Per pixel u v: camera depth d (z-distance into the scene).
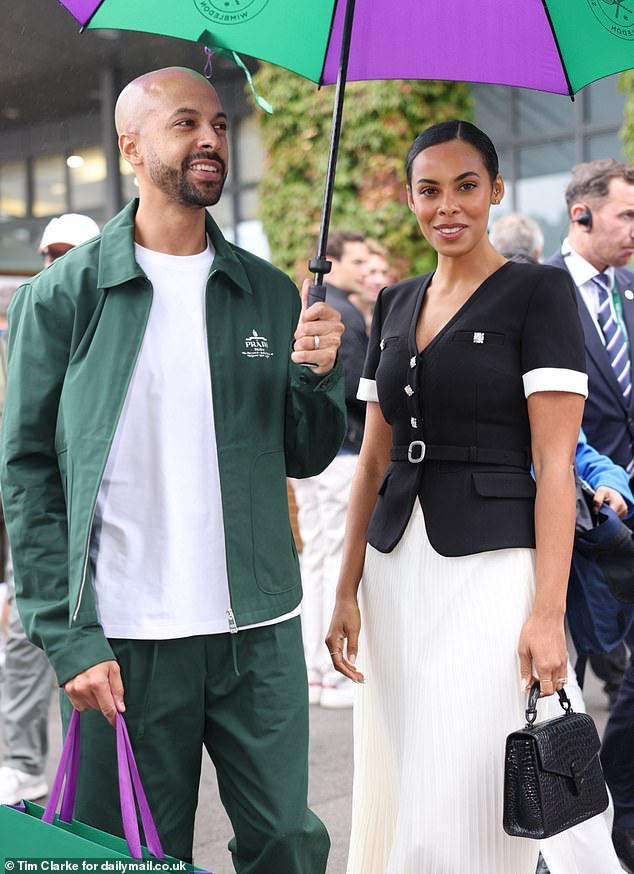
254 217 13.84
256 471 2.19
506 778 2.09
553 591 2.16
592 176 3.38
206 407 2.16
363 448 2.55
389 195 8.75
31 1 10.80
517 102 11.46
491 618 2.19
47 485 2.16
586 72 2.46
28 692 3.80
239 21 2.35
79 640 2.04
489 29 2.47
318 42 2.47
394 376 2.35
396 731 2.37
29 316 2.17
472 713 2.18
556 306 2.22
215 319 2.17
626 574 2.67
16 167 15.43
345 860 3.29
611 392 3.40
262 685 2.17
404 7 2.47
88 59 12.70
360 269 5.06
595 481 2.88
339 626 2.49
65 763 2.01
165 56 12.55
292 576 2.24
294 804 2.17
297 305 2.31
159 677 2.12
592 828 2.60
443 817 2.17
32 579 2.12
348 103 8.79
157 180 2.14
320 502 5.08
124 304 2.13
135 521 2.12
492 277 2.30
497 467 2.24
